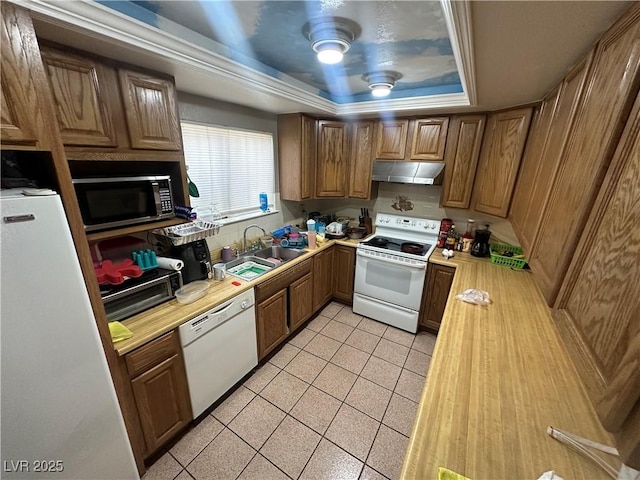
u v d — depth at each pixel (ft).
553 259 3.31
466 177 8.68
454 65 6.25
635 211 1.91
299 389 7.21
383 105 8.48
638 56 2.10
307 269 9.24
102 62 4.32
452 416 3.14
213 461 5.46
